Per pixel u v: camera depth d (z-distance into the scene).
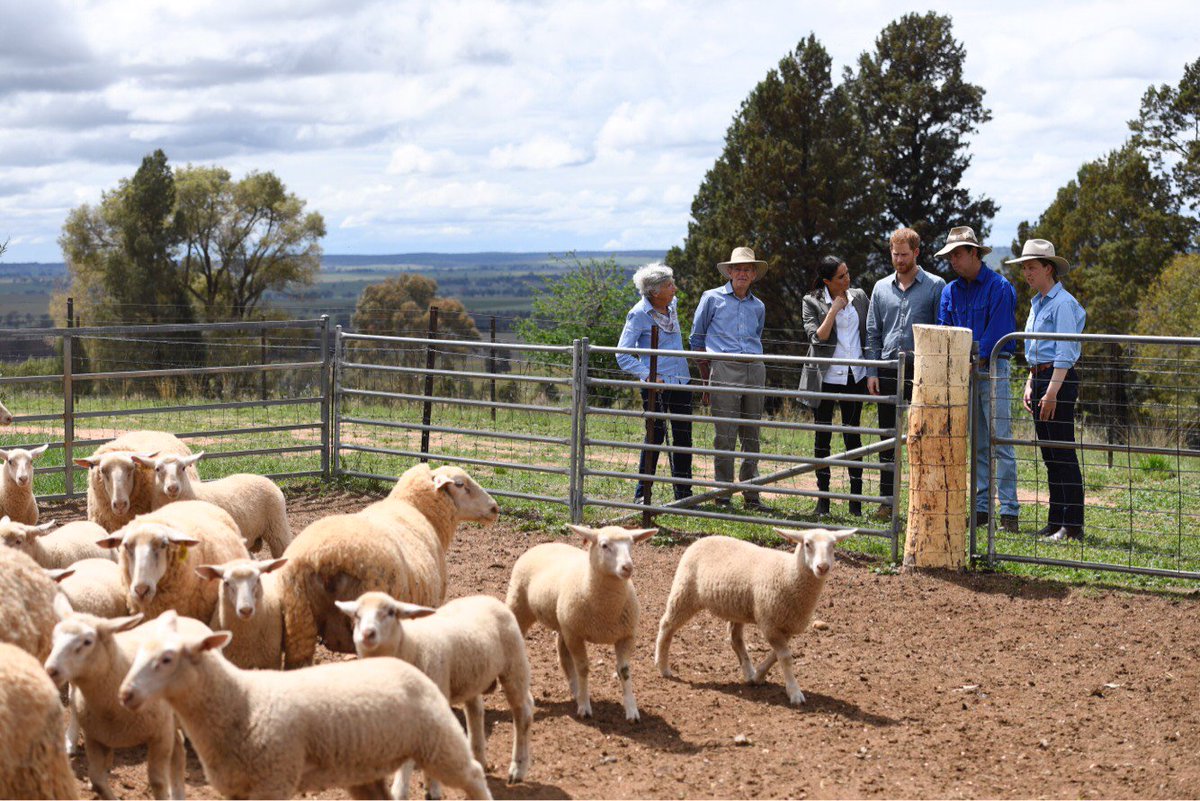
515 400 22.31
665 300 12.27
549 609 7.29
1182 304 36.38
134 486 8.76
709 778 6.14
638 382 11.65
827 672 7.97
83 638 5.04
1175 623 8.96
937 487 10.21
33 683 4.32
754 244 35.75
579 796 5.88
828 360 10.61
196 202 53.50
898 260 11.61
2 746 4.14
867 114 46.62
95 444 14.24
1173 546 10.81
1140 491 13.59
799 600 7.26
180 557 6.62
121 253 51.38
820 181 35.94
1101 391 23.84
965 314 11.12
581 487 12.17
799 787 6.03
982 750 6.59
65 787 4.46
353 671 4.97
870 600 9.58
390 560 6.62
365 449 13.92
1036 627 8.91
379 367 13.56
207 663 4.72
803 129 37.22
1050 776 6.23
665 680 7.83
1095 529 11.41
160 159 51.12
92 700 5.29
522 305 152.88
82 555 7.88
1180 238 43.16
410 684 5.03
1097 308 41.66
